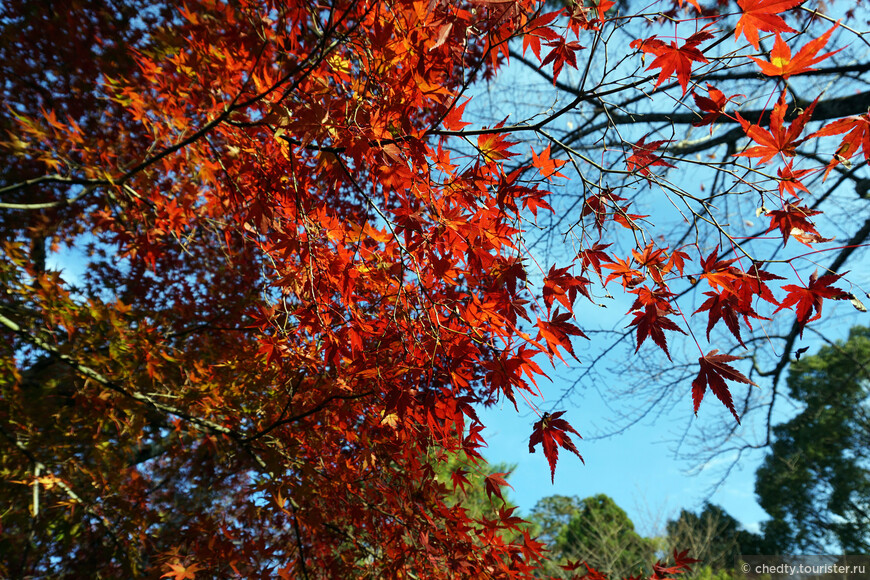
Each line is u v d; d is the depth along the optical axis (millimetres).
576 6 1872
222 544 3045
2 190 2738
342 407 2652
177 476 4938
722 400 1558
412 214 1984
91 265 4922
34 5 3016
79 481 3389
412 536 3023
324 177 2605
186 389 3055
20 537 3182
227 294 4773
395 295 2316
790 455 15570
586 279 1840
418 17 1688
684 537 15211
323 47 1823
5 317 2713
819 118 5625
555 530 19672
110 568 3621
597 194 1968
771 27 1411
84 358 2752
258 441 3115
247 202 2471
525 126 1976
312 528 3217
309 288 2273
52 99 3627
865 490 14711
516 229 1957
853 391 12953
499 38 1838
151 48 2463
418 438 2600
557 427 1855
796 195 1575
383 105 1874
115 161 3527
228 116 2242
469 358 2014
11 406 2652
